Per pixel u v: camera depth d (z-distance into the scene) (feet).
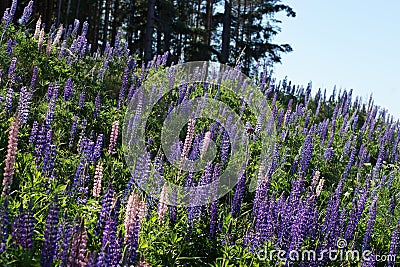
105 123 26.71
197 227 20.98
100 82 30.99
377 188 27.40
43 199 19.84
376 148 37.55
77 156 23.07
